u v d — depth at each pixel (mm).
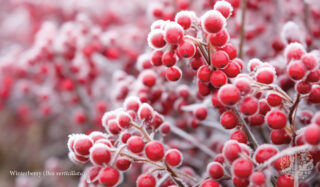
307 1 377
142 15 669
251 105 256
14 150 672
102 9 637
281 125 258
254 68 271
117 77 379
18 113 680
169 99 350
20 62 554
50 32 461
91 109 478
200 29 265
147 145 259
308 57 249
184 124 368
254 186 247
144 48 528
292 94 335
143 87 333
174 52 262
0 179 631
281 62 331
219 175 263
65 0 650
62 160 581
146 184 262
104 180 254
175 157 263
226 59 253
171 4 404
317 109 325
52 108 557
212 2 324
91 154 255
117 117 266
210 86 273
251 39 395
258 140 337
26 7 687
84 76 446
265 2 427
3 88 563
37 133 635
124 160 260
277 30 423
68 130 613
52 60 439
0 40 850
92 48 433
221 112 284
